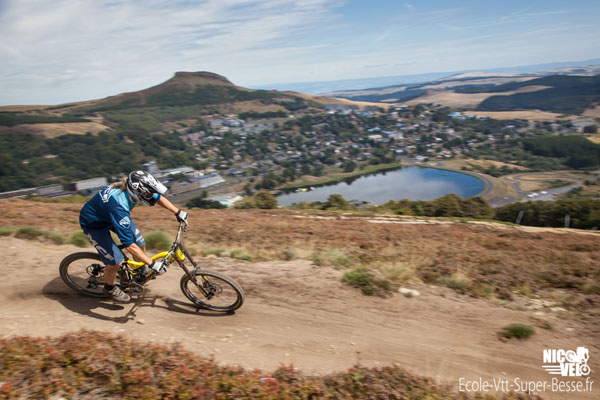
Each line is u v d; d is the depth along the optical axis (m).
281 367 3.61
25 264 5.53
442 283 6.21
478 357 4.30
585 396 3.72
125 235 4.12
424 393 3.38
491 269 6.90
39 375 3.06
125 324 4.38
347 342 4.44
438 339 4.62
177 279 5.64
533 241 12.98
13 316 4.32
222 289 5.04
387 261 7.34
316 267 6.48
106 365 3.24
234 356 3.94
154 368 3.32
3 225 9.51
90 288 4.86
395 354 4.28
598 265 7.51
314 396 3.19
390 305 5.35
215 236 9.74
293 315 4.94
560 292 6.07
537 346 4.55
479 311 5.32
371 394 3.29
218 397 3.00
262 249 7.90
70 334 3.77
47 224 9.97
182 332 4.35
